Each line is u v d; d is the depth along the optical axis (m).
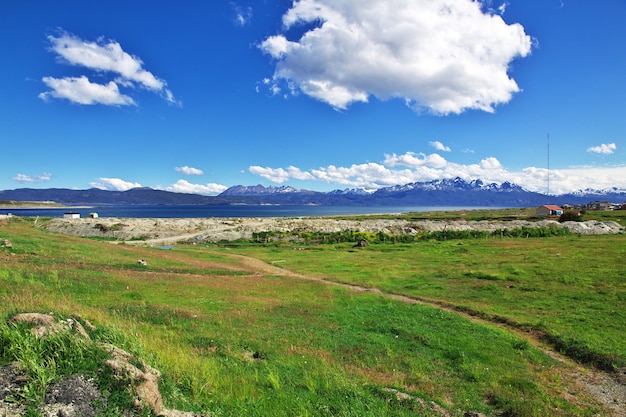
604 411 12.25
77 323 9.79
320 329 19.00
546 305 24.78
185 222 107.19
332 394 10.73
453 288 31.12
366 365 14.77
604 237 64.88
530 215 125.88
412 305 25.17
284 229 92.75
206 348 14.15
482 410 11.62
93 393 7.24
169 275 31.78
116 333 10.52
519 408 11.58
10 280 20.58
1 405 6.52
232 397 9.59
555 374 15.15
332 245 69.50
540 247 53.88
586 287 28.50
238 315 20.48
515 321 21.77
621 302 24.28
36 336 8.46
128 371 7.88
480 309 24.58
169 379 9.23
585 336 18.56
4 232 40.69
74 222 93.62
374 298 27.31
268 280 34.69
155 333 14.55
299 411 9.27
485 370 14.91
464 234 71.75
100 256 35.84
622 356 16.16
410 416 10.04
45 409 6.61
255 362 13.41
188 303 22.27
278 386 10.82
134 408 7.21
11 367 7.60
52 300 15.80
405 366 14.99
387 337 18.48
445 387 13.20
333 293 29.19
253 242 76.00
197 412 8.20
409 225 95.31
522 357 16.69
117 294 21.98
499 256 47.03
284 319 20.56
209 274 36.19
